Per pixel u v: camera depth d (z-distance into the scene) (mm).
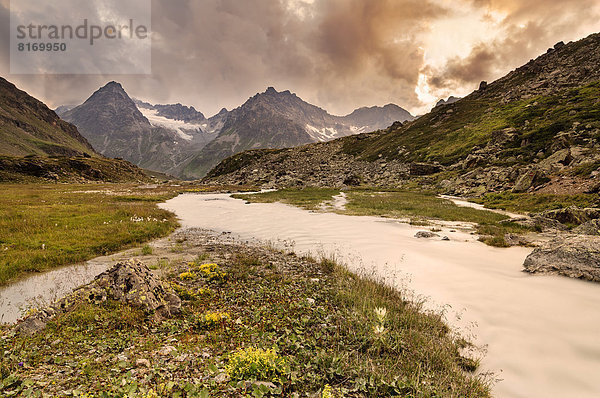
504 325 8062
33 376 4777
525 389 5594
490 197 43750
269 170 126312
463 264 13984
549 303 9141
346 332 7281
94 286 9000
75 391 4180
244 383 4590
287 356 5723
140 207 36719
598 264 10812
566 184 36562
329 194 60156
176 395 4117
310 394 4730
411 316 8289
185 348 6145
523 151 63281
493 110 107875
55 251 16188
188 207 42875
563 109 76500
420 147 104750
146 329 7305
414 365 5938
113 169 166500
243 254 16953
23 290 11195
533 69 134750
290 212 36375
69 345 6207
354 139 153750
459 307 9359
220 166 162750
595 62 111312
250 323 7777
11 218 24203
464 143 89750
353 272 13320
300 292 10656
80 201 41906
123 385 4355
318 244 19359
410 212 33719
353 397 4758
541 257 12758
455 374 5750
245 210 39000
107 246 18109
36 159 127125
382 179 85938
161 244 19953
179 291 10469
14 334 6707
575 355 6531
